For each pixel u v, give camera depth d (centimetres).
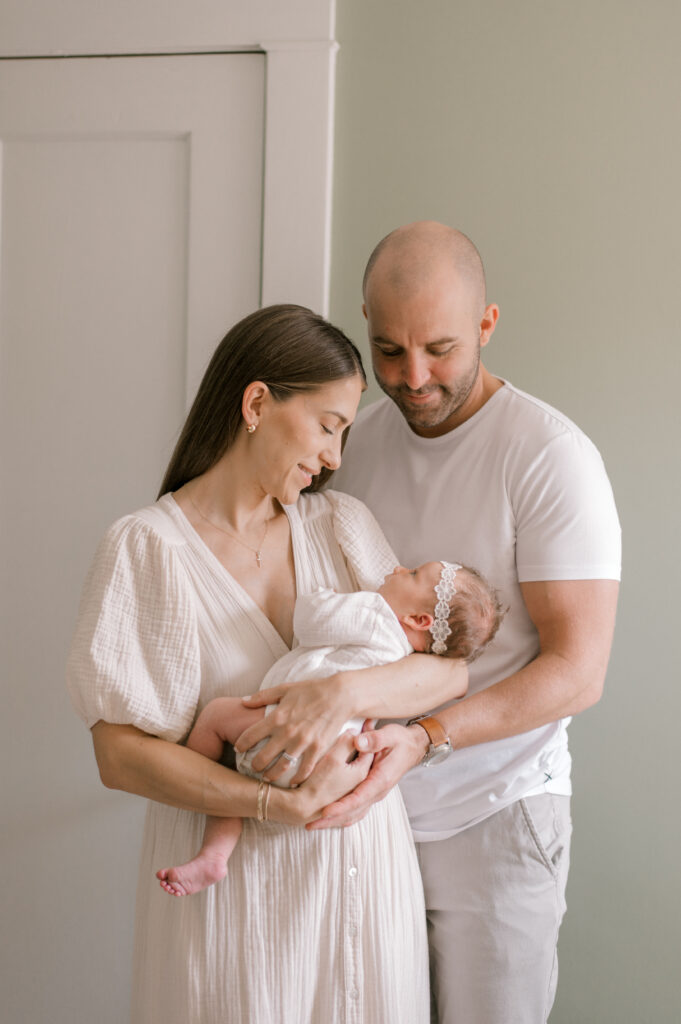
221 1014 142
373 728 150
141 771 142
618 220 199
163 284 215
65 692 220
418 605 151
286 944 143
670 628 202
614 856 206
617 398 201
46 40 213
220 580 152
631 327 200
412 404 161
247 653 151
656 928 205
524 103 200
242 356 152
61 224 218
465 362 158
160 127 212
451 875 171
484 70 201
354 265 206
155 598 147
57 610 221
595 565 161
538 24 199
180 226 214
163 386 216
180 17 207
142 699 143
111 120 214
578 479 162
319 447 151
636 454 201
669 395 200
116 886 218
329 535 166
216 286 211
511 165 201
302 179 203
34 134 217
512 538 167
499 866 169
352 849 148
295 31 202
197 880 138
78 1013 220
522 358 204
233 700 145
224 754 152
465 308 156
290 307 155
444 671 151
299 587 159
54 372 220
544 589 162
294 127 203
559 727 171
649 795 204
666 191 198
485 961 170
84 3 211
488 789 167
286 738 138
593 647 160
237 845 145
